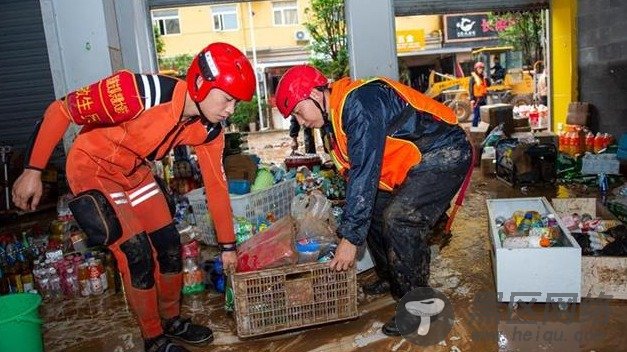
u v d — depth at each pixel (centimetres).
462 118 1312
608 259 272
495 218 343
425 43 1862
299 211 302
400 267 254
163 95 205
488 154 661
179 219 459
